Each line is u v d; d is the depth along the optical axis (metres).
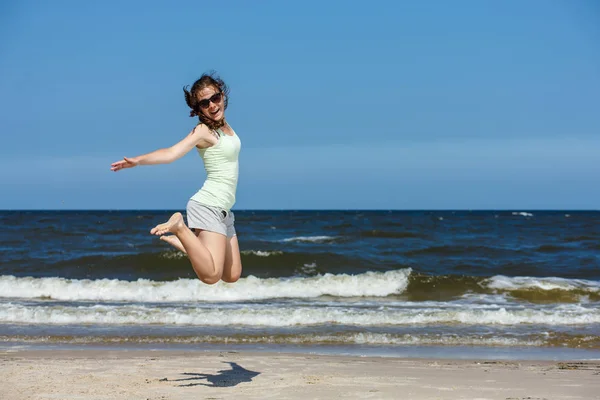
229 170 4.80
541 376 6.45
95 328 9.64
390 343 8.72
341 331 9.44
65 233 28.20
